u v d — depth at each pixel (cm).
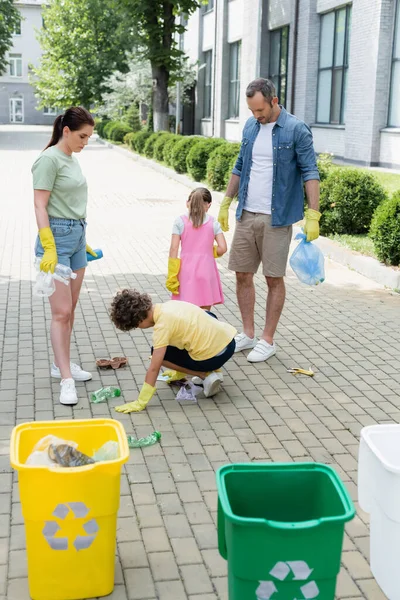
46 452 293
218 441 439
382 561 299
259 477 276
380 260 873
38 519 277
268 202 557
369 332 661
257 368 567
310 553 247
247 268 586
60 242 481
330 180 1068
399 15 1748
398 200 844
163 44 2698
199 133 3650
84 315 703
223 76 3094
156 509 364
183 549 331
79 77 4194
